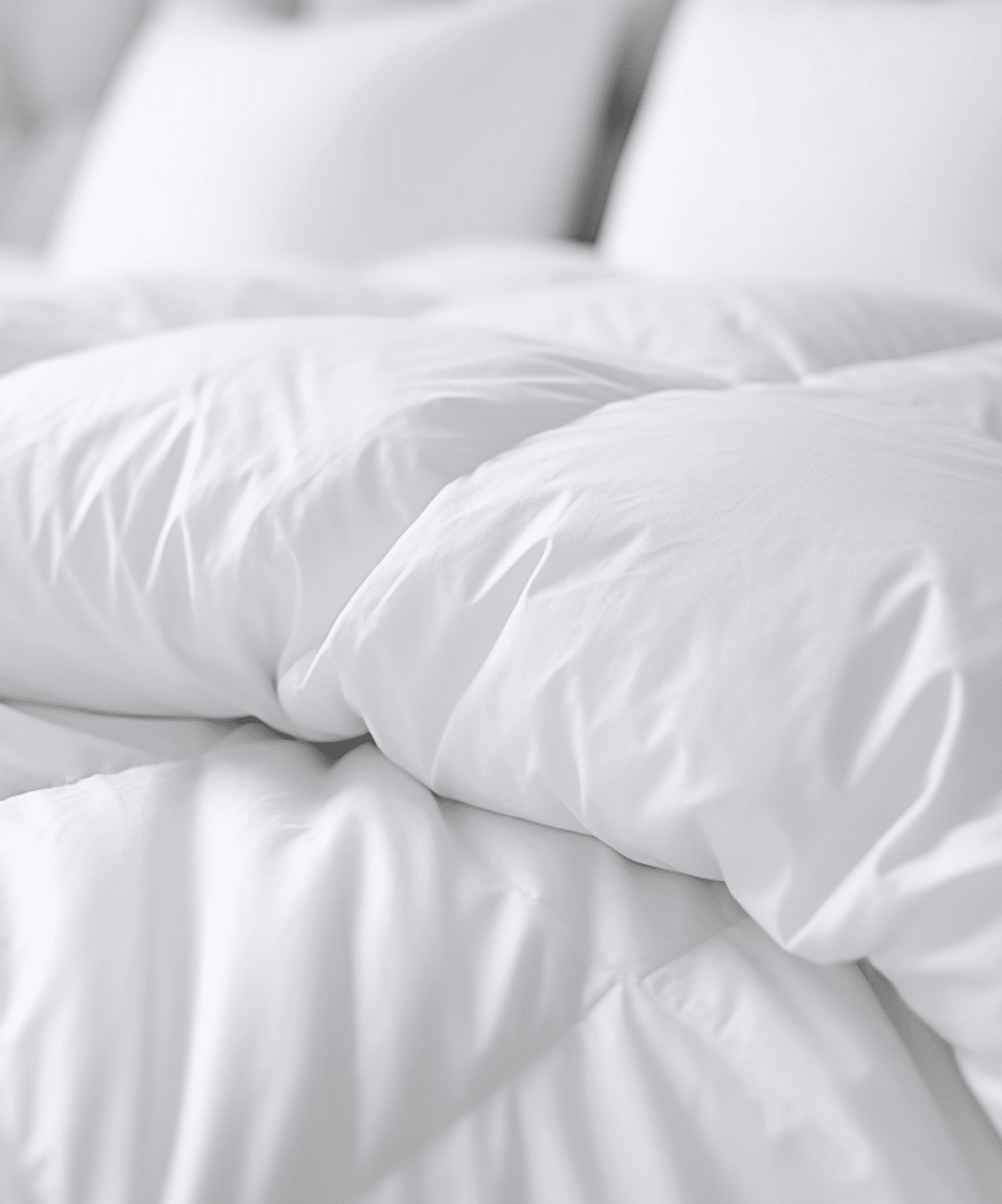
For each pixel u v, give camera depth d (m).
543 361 0.58
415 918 0.40
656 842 0.42
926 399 0.60
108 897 0.40
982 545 0.41
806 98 1.21
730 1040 0.37
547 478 0.48
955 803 0.36
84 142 1.84
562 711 0.42
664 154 1.30
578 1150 0.35
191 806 0.48
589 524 0.45
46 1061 0.35
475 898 0.41
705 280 0.86
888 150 1.14
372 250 1.42
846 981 0.39
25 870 0.42
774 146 1.21
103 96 1.90
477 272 1.07
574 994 0.39
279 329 0.62
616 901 0.42
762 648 0.40
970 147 1.10
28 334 0.74
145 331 0.81
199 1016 0.37
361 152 1.42
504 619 0.45
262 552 0.50
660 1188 0.34
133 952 0.38
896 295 0.83
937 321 0.80
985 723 0.36
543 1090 0.36
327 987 0.37
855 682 0.38
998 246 1.08
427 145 1.43
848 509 0.43
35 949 0.38
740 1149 0.35
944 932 0.35
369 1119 0.35
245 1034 0.35
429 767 0.48
